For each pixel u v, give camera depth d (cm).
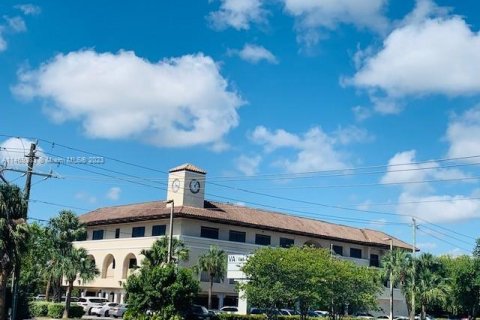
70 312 6266
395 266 7356
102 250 8219
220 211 7775
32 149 4256
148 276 4234
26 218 4234
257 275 5288
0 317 4100
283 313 6856
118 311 6569
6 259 4112
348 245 9044
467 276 7231
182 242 6700
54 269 6328
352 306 5872
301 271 5184
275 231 8094
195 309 5819
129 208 8438
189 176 7669
